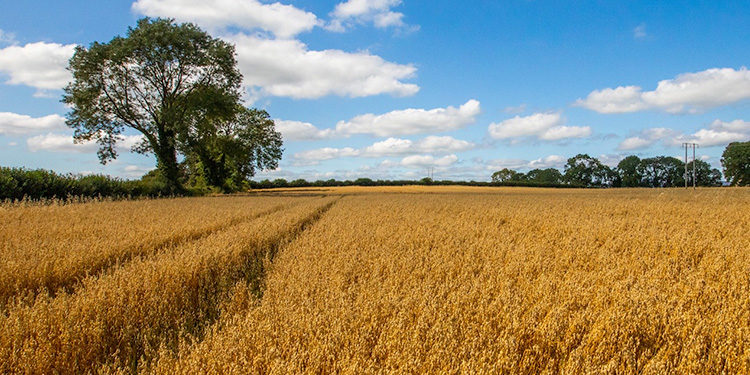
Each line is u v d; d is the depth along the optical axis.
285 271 6.15
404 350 3.29
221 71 43.62
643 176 117.94
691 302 4.62
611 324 3.83
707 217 13.96
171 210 17.83
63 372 3.59
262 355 3.30
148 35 38.53
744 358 3.26
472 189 78.31
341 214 17.02
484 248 8.06
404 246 8.44
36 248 7.32
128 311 4.51
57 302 4.62
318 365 3.16
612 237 9.69
